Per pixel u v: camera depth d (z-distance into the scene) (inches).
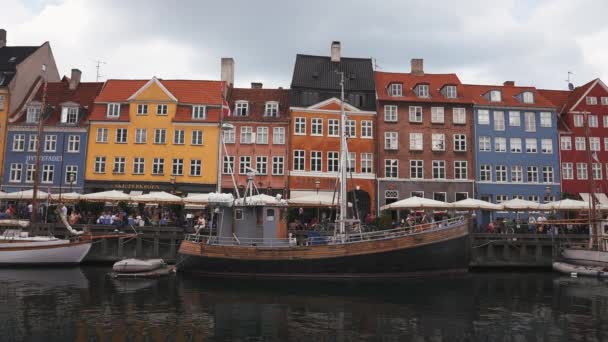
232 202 940.6
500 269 1190.3
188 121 1574.8
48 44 1784.0
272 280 874.8
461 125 1656.0
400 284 839.1
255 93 1717.5
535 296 774.5
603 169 1699.1
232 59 1785.2
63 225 1128.2
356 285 827.4
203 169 1558.8
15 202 1501.0
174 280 876.6
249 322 576.4
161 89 1600.6
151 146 1568.7
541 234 1200.8
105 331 524.7
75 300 682.8
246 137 1582.2
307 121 1596.9
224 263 911.7
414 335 529.7
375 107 1637.6
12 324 545.6
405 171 1606.8
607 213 1355.8
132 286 808.3
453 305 688.4
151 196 1211.9
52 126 1566.2
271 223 938.7
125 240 1143.0
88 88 1720.0
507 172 1654.8
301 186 1556.3
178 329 540.4
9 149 1556.3
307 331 539.2
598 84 1763.0
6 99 1581.0
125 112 1595.7
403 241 880.3
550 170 1673.2
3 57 1691.7
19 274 928.3
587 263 1109.1
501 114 1688.0
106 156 1562.5
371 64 1745.8
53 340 487.5
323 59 1736.0
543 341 514.3
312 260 881.5
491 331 551.8
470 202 1234.0
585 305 702.5
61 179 1416.1
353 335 526.0
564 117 1764.3
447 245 896.3
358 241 885.2
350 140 1601.9
